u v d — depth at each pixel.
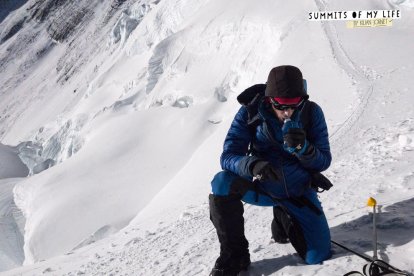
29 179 44.22
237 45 38.94
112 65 72.69
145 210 24.64
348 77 17.12
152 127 40.59
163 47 47.44
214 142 26.11
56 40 176.25
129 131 41.09
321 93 16.73
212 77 40.06
